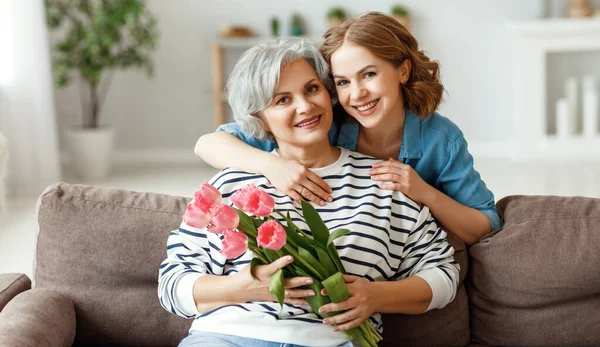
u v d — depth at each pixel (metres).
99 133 5.34
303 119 1.69
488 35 5.77
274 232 1.36
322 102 1.70
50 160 5.04
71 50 5.21
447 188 1.89
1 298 1.78
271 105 1.71
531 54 5.59
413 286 1.63
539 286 1.73
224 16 5.85
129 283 1.83
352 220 1.68
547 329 1.75
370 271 1.65
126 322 1.83
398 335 1.77
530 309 1.76
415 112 1.87
